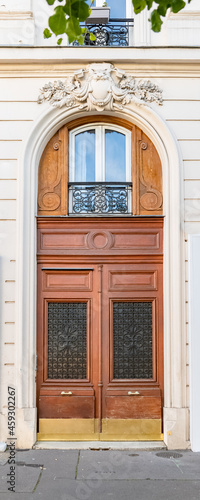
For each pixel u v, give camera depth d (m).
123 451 6.70
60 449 6.75
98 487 5.43
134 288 7.14
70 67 7.12
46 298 7.12
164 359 7.01
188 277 6.91
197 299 6.84
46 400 7.01
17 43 7.21
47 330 7.12
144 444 6.86
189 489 5.40
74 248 7.16
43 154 7.30
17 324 6.87
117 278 7.17
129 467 6.06
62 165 7.27
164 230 7.10
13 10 7.25
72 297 7.13
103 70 7.08
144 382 7.07
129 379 7.09
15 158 7.06
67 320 7.16
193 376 6.77
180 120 7.14
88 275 7.18
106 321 7.12
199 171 7.09
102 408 7.03
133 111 7.16
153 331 7.12
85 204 7.29
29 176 7.04
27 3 7.27
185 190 7.07
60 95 7.10
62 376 7.09
